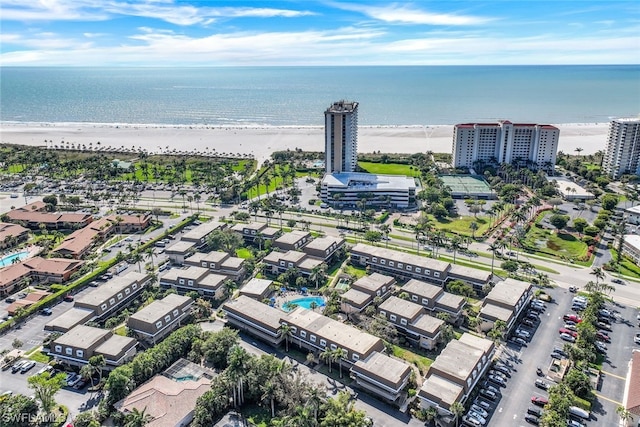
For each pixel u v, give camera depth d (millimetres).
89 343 160750
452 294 198000
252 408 143000
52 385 139250
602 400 145375
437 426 135750
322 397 137250
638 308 197625
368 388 148375
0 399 139250
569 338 176875
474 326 186000
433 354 170000
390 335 175625
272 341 172875
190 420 135750
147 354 156750
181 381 152000
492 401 146375
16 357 167000
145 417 130125
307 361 165625
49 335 176750
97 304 187125
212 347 160625
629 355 167250
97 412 137000
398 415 140125
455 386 142125
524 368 161750
